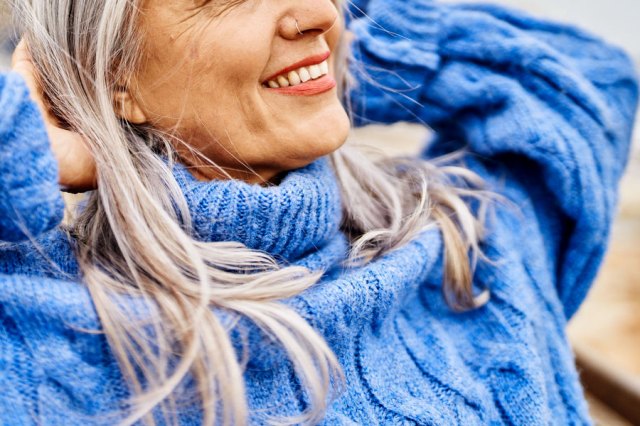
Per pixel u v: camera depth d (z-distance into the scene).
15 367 0.47
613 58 0.84
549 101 0.78
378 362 0.61
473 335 0.70
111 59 0.54
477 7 0.88
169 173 0.55
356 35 0.83
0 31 0.60
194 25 0.52
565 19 0.90
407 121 0.87
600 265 0.80
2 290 0.48
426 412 0.58
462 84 0.80
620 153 0.81
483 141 0.79
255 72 0.53
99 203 0.57
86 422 0.47
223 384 0.48
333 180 0.64
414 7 0.85
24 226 0.45
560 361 0.71
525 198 0.79
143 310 0.49
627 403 0.84
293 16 0.54
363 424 0.57
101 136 0.55
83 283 0.52
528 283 0.73
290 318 0.51
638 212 2.53
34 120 0.46
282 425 0.52
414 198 0.76
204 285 0.50
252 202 0.54
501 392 0.65
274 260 0.57
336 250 0.63
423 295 0.72
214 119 0.55
